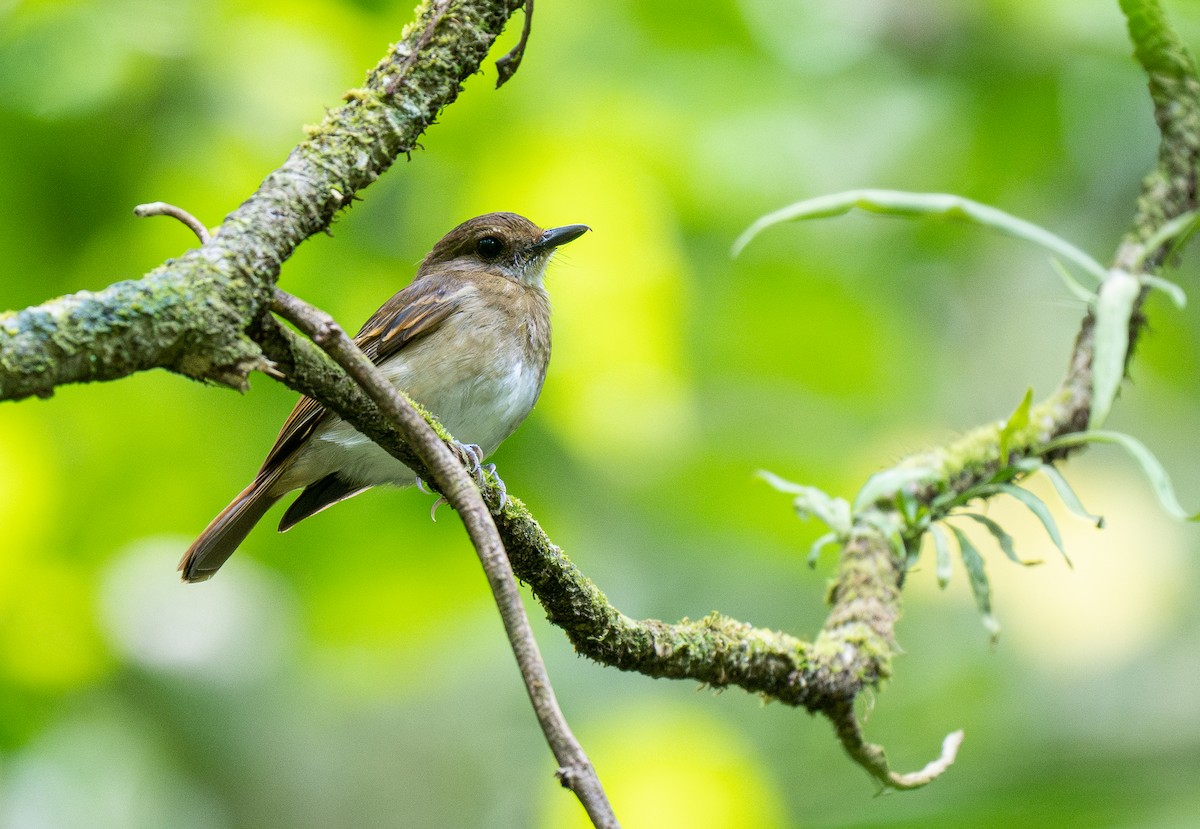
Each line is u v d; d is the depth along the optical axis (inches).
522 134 409.1
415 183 418.0
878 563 278.2
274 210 180.4
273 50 388.2
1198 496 509.0
